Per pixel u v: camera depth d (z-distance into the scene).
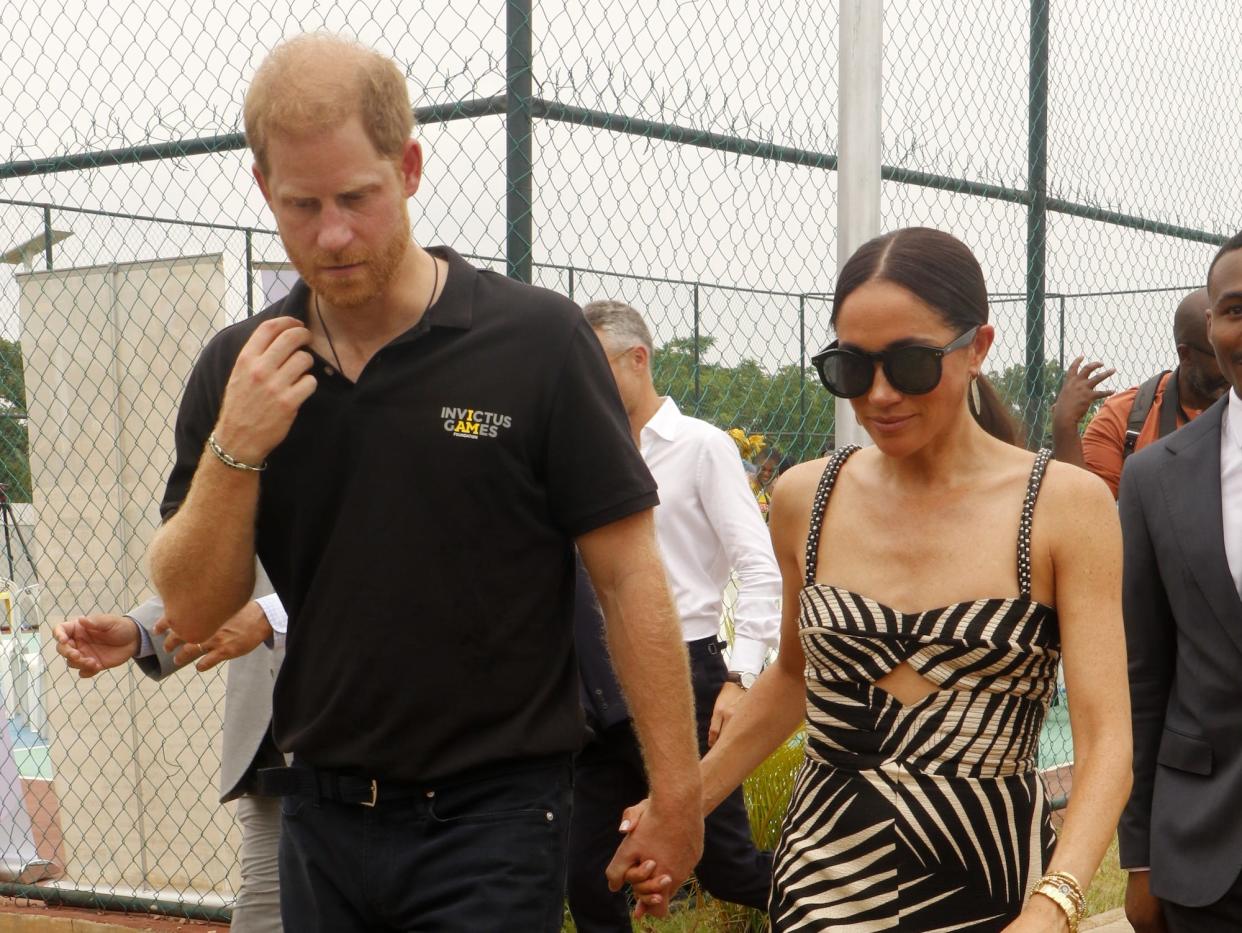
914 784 2.16
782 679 2.52
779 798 4.80
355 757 2.31
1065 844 2.04
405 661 2.27
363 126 2.09
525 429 2.28
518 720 2.32
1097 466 5.04
